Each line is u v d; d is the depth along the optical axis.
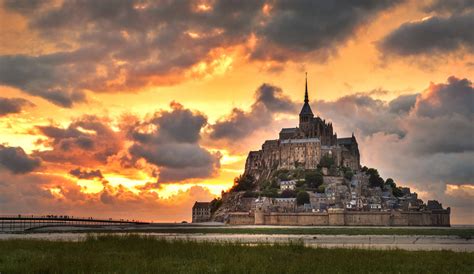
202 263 92.75
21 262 92.75
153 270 85.12
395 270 91.06
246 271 85.19
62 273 82.00
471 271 92.81
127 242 131.75
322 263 95.50
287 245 130.38
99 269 85.06
